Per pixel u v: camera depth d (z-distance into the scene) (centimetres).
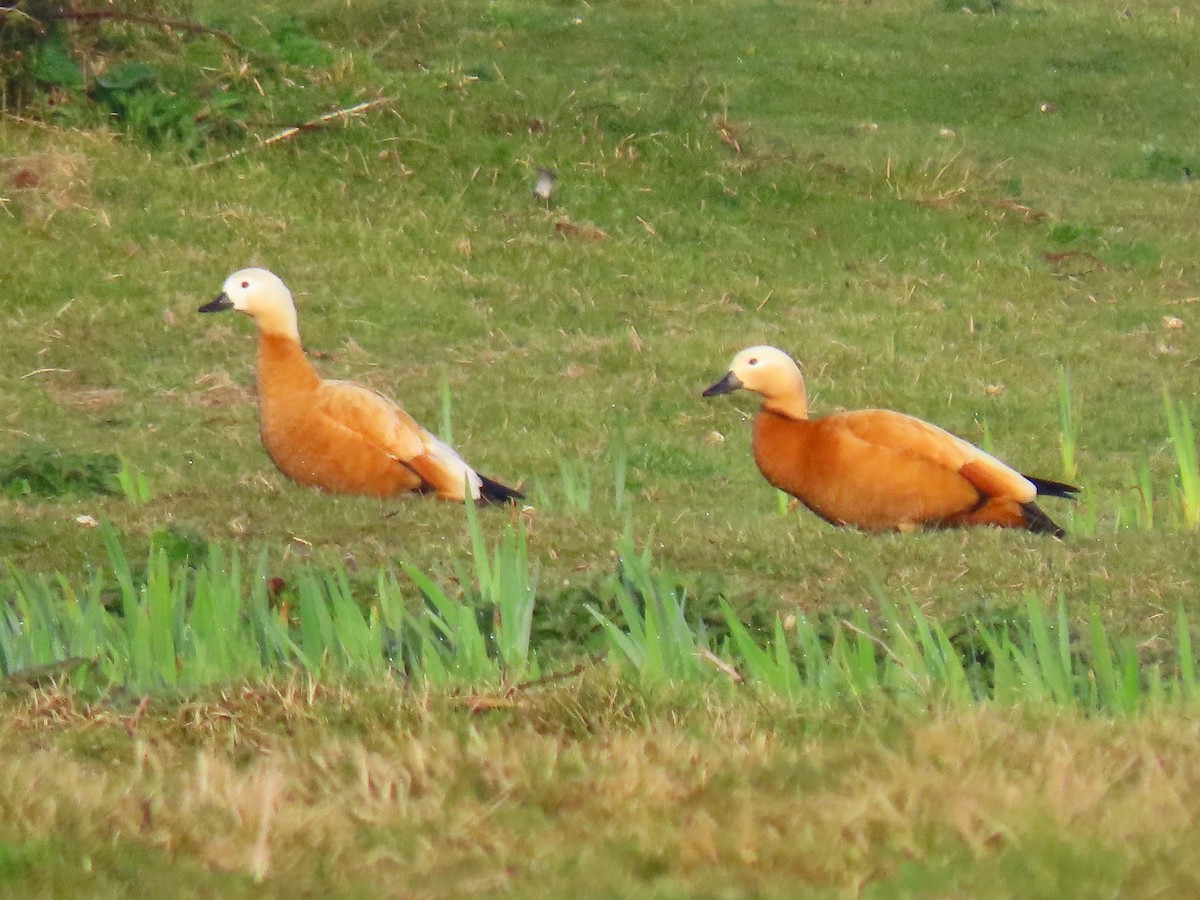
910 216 2303
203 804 614
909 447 1241
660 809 610
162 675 800
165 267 1936
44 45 2197
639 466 1526
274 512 1235
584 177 2286
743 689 755
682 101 2533
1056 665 776
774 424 1284
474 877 555
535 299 1975
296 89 2311
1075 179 2550
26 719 718
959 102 2844
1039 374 1853
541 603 955
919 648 891
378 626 840
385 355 1805
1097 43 3120
